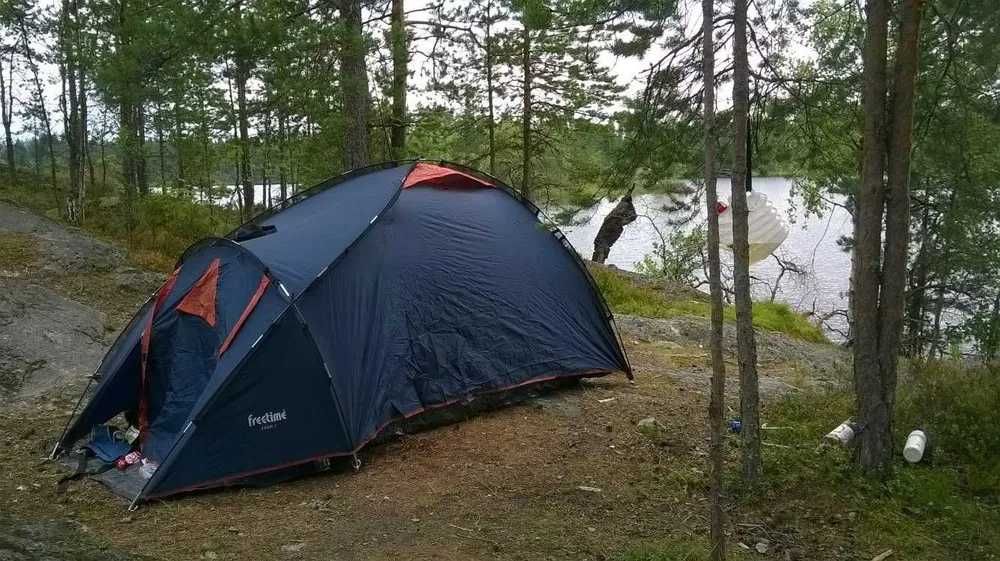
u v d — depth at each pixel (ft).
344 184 25.08
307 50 36.63
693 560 14.23
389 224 22.41
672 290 52.44
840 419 22.75
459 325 22.81
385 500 17.21
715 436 13.87
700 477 18.54
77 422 20.07
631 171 19.02
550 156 65.72
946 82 19.49
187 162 60.13
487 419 22.49
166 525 15.79
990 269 44.11
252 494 17.62
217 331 19.88
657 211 36.58
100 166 101.19
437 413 22.07
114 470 18.66
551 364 24.71
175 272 21.88
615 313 42.52
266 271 19.53
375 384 20.33
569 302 26.04
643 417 23.02
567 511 16.83
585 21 17.34
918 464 19.16
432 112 53.88
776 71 17.88
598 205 20.27
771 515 16.79
